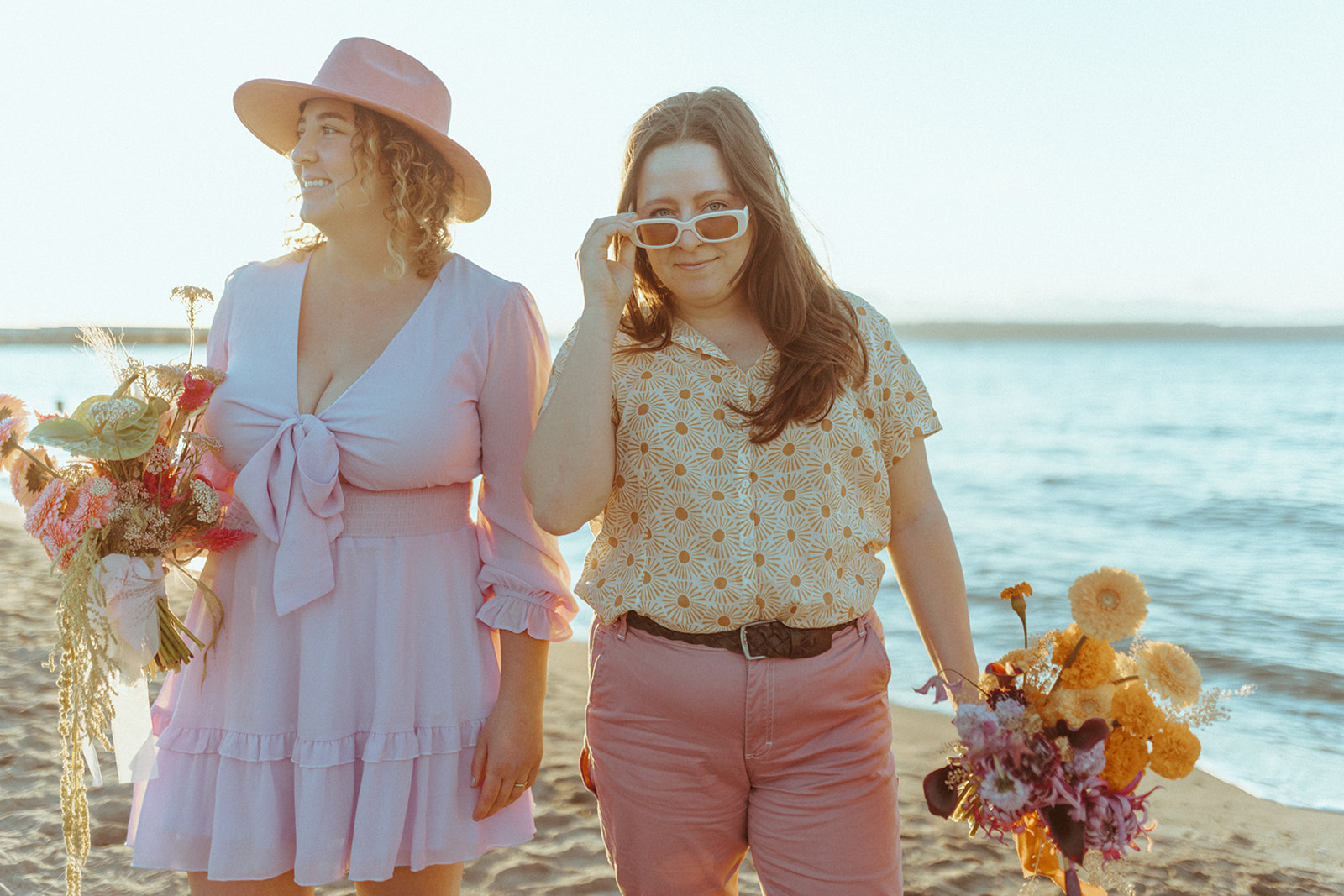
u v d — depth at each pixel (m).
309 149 2.02
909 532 1.96
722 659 1.75
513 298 2.13
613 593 1.82
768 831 1.82
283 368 2.03
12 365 53.12
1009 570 10.94
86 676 1.86
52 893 3.12
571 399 1.78
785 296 1.81
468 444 2.06
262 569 1.97
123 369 2.02
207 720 1.98
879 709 1.85
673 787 1.80
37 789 3.87
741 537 1.75
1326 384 42.47
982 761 1.61
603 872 3.40
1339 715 5.91
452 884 2.09
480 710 2.05
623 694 1.83
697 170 1.78
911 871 3.54
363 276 2.11
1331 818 4.21
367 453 1.94
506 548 2.08
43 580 7.81
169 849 1.92
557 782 4.21
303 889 2.03
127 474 1.93
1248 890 3.52
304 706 1.91
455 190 2.20
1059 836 1.59
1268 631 8.12
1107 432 26.59
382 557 1.98
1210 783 4.65
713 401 1.79
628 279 1.85
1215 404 33.81
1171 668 1.62
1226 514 14.70
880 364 1.88
